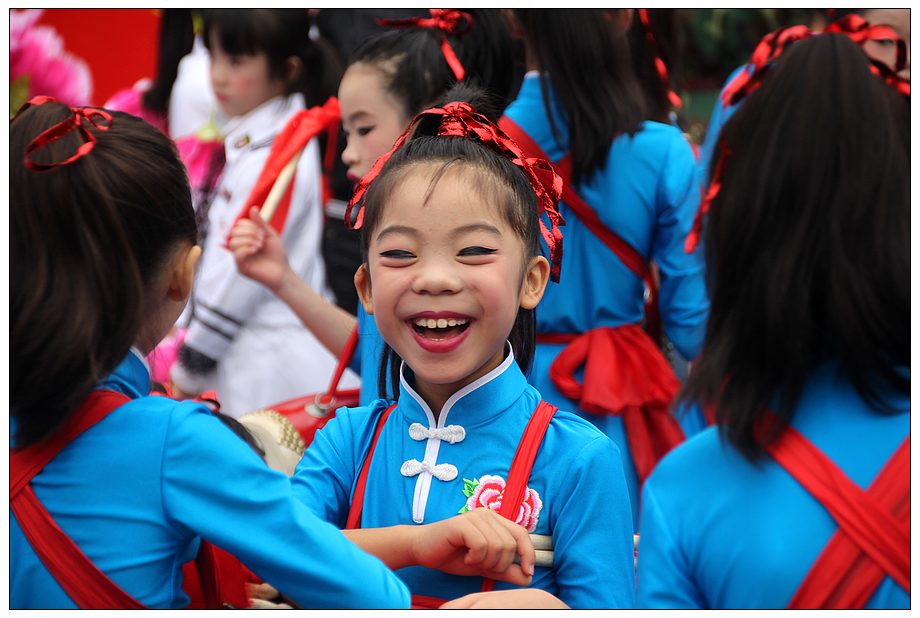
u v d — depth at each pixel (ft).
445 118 7.65
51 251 6.29
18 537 6.41
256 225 11.19
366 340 9.50
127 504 6.33
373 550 6.91
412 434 7.32
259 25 14.29
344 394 10.19
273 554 6.38
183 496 6.34
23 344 6.23
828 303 5.81
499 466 7.12
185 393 14.58
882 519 5.68
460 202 6.84
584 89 10.90
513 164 7.28
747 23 20.58
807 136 5.85
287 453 9.50
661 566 6.02
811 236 5.82
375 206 7.04
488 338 6.94
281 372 14.28
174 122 17.16
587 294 11.18
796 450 5.84
